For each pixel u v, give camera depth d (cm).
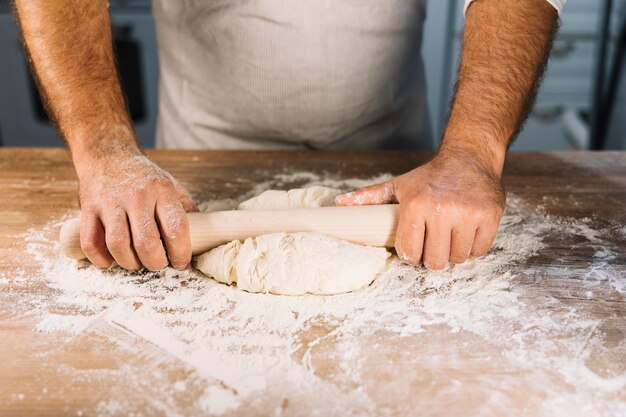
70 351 87
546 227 119
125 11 248
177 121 162
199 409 78
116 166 105
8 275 104
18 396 79
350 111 153
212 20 142
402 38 148
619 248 112
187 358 86
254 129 157
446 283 102
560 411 77
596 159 148
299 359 86
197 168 143
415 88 164
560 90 276
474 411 77
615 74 216
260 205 117
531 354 86
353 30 141
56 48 119
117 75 125
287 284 98
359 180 138
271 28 139
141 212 98
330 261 99
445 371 83
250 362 85
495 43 117
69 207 127
